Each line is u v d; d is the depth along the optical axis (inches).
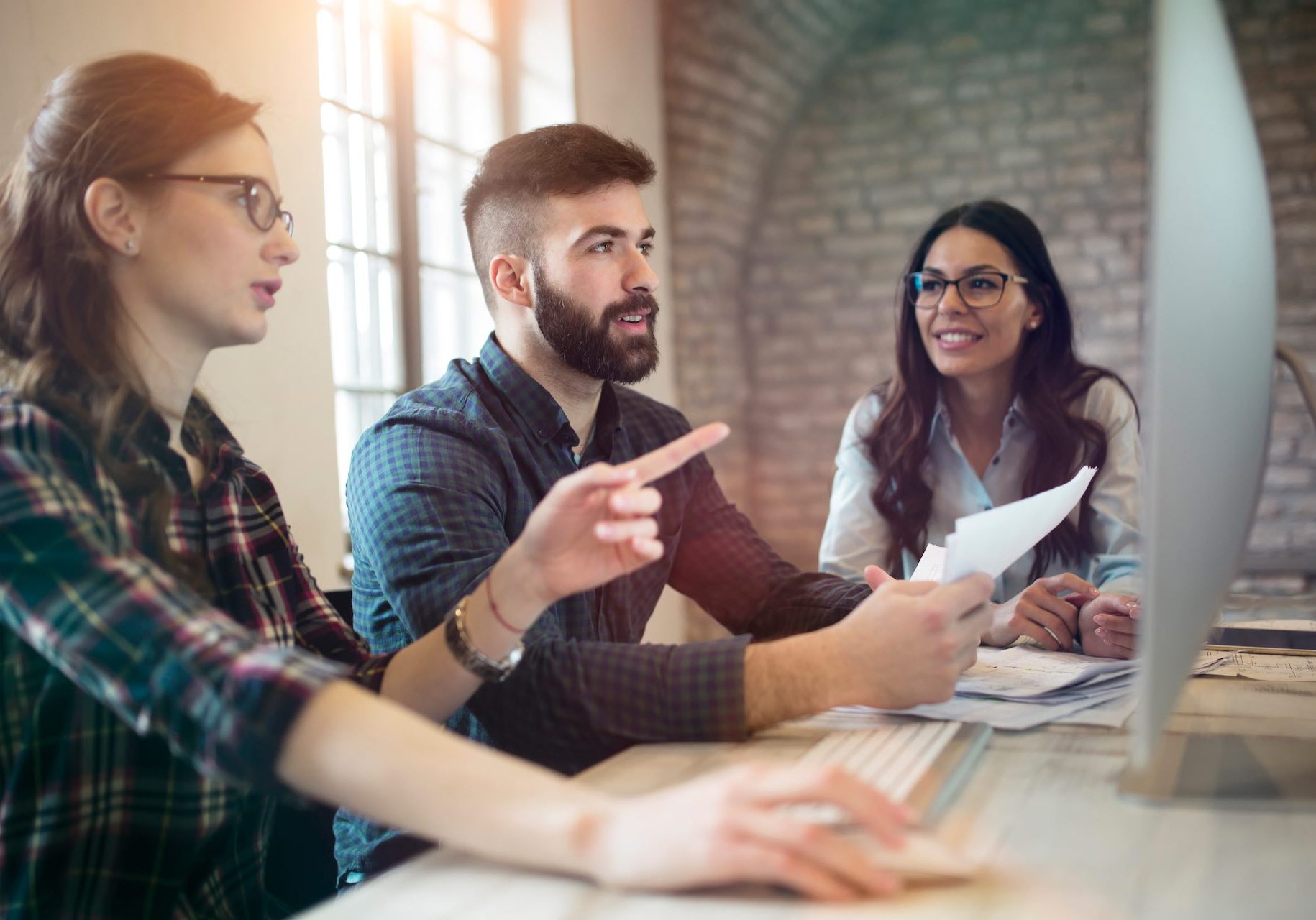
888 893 24.2
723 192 181.8
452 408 57.0
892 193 187.8
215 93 38.2
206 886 37.3
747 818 24.4
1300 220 166.6
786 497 193.9
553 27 143.3
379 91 119.9
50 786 33.1
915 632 39.2
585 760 41.5
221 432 41.5
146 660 27.7
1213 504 29.8
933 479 83.7
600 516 36.0
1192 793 30.6
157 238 36.4
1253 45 168.4
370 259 117.3
